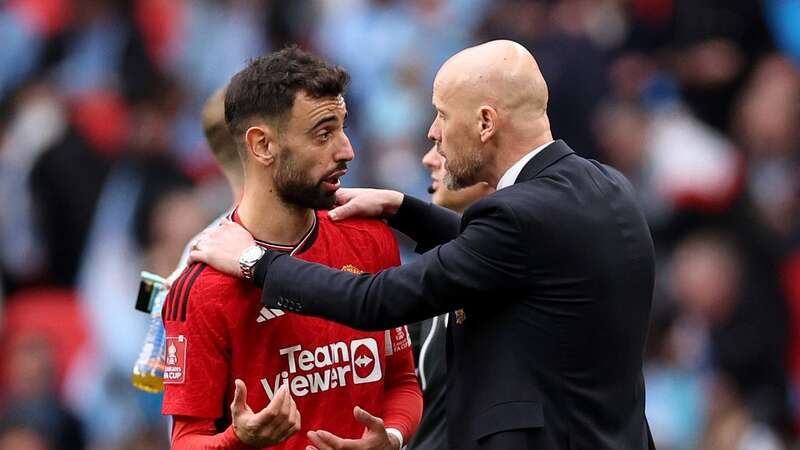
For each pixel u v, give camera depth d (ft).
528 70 49.98
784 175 129.59
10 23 138.72
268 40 140.97
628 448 49.83
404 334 52.11
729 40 134.72
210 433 48.16
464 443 49.37
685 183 124.26
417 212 53.57
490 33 132.05
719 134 131.85
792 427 109.70
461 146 50.14
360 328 48.01
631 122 123.95
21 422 112.16
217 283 48.06
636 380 50.60
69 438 113.70
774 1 136.87
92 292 119.96
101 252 120.47
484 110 49.55
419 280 48.01
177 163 125.29
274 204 49.01
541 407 48.49
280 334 48.62
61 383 116.37
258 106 48.03
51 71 136.46
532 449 48.26
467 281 48.19
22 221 124.06
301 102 47.67
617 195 50.34
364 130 128.98
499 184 50.57
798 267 118.83
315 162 47.98
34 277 122.62
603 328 48.98
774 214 125.90
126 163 125.49
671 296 113.60
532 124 50.03
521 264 48.37
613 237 49.37
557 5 131.23
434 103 50.93
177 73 136.36
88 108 130.11
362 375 49.90
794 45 140.46
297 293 47.47
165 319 48.91
